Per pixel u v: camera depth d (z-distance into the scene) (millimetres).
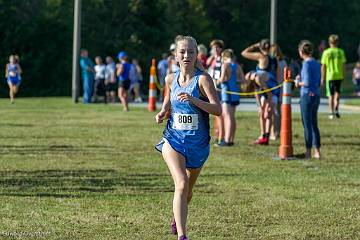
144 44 92875
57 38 83875
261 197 18500
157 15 94250
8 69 54000
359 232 15102
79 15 54688
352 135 32500
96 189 19172
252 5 114875
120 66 45438
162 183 20188
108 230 14969
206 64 32562
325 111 45531
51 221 15633
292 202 17938
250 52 29969
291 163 24391
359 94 77750
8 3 82625
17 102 55188
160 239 14320
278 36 118562
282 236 14688
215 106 13531
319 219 16203
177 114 13711
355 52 126750
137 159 24703
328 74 39969
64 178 20781
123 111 45219
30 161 23922
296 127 35781
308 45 24625
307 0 119375
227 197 18422
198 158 13742
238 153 26750
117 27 91750
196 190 19281
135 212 16562
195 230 15078
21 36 82500
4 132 32562
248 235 14742
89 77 55281
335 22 123438
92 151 26578
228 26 114062
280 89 30047
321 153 26875
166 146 13719
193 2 102562
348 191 19438
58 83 83625
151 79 45656
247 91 29688
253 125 36562
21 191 18781
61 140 29844
